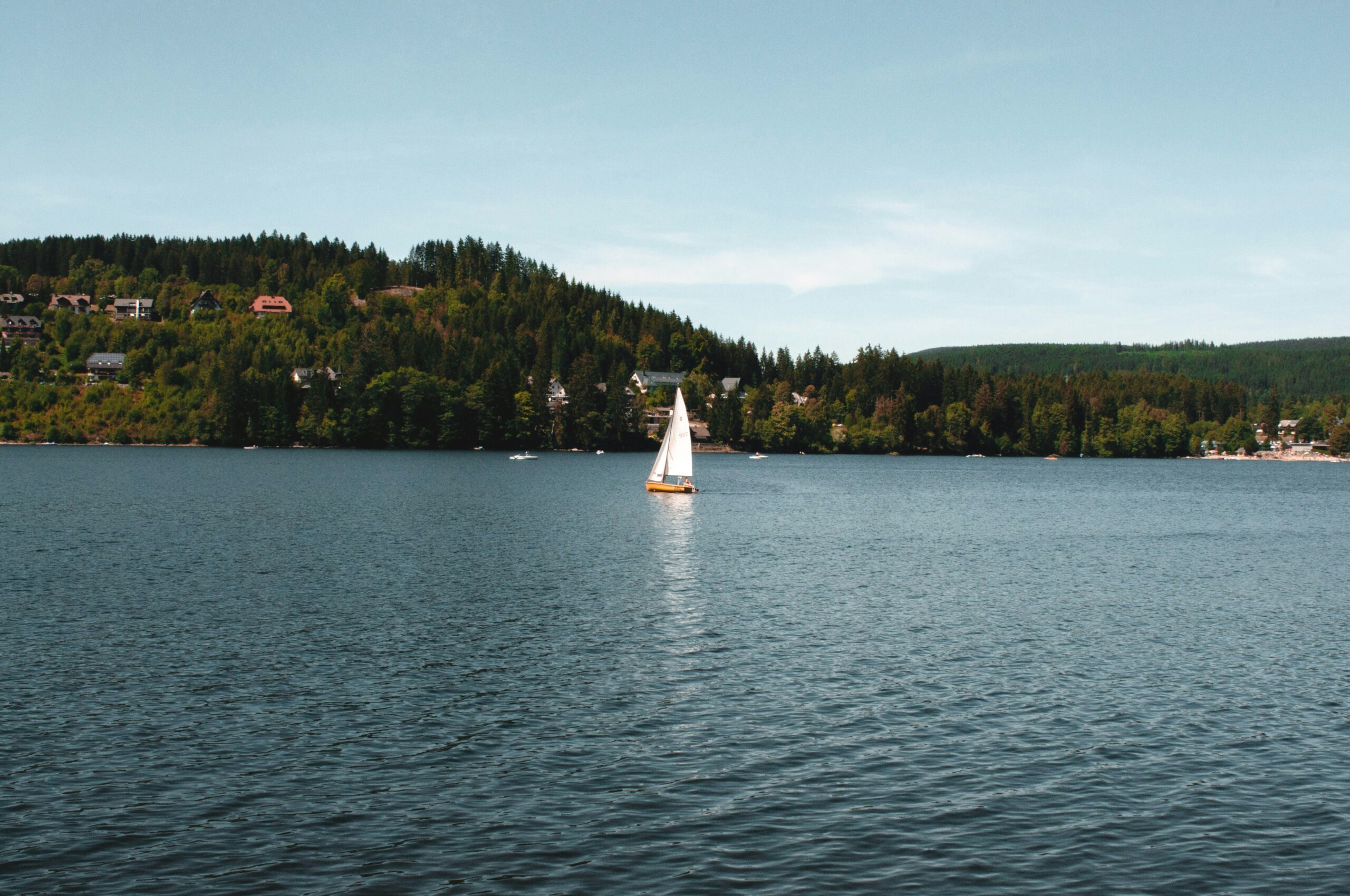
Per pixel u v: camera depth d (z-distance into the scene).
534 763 26.28
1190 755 27.48
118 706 30.33
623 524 85.94
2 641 38.03
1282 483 192.88
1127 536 86.50
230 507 96.56
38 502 99.69
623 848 21.59
